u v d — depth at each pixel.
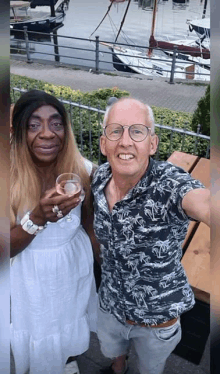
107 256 1.12
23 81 6.25
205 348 1.78
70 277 1.23
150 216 0.96
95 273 1.71
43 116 1.03
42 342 1.29
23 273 1.17
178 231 1.01
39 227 1.05
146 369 1.36
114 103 1.00
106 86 8.50
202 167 2.38
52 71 9.20
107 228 1.05
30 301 1.21
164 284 1.10
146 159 0.97
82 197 1.13
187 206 0.88
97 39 8.88
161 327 1.18
